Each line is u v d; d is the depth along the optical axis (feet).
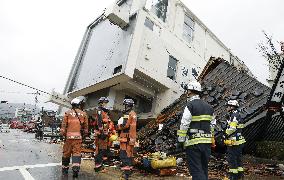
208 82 43.06
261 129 35.22
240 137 19.85
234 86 38.34
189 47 62.23
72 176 18.19
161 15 56.59
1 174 16.63
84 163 25.64
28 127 86.63
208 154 12.32
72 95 61.82
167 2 58.90
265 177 24.17
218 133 31.40
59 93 60.44
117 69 48.16
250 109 31.78
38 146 36.83
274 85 30.12
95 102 55.57
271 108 31.01
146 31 51.13
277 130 34.81
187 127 12.28
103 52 55.01
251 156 34.73
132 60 45.83
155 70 51.21
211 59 45.52
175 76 56.44
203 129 12.44
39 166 20.48
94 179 18.08
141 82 51.21
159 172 21.89
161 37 54.39
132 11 51.80
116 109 51.47
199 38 66.90
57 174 18.28
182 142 12.50
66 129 19.04
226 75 41.34
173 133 35.70
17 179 15.81
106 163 26.68
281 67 29.53
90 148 34.35
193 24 65.82
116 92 52.42
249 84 36.65
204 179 11.58
